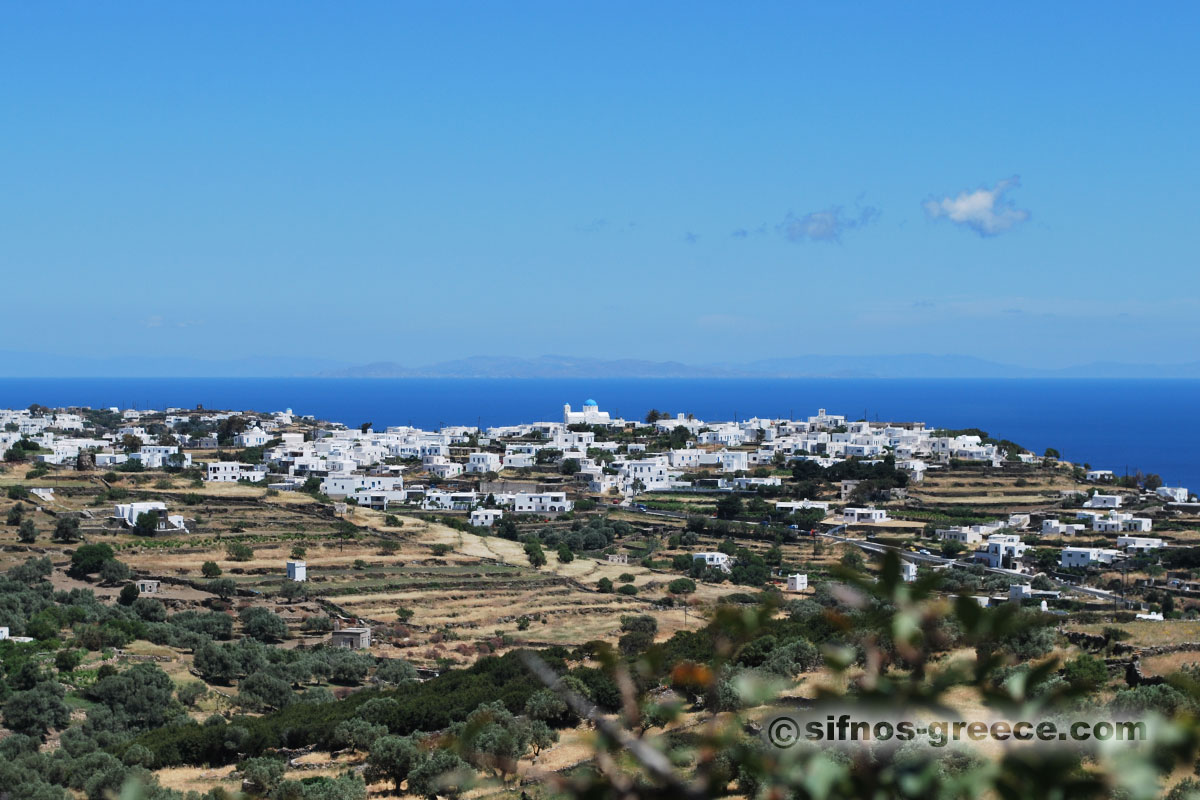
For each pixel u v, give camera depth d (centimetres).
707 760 1203
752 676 1270
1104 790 1102
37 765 10875
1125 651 10819
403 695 13875
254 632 18338
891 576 1149
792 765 1164
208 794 9931
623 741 1207
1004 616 1115
